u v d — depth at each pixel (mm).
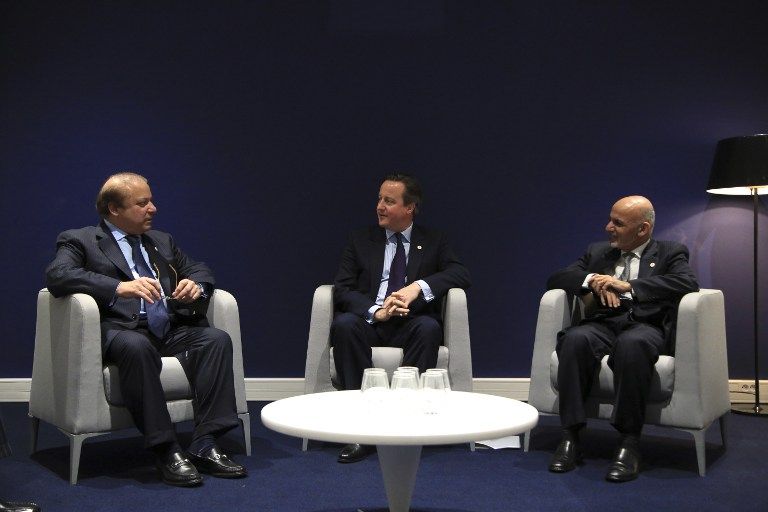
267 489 2889
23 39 4539
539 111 4582
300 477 3045
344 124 4582
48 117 4551
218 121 4574
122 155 4562
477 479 3023
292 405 2205
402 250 3826
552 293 3447
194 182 4570
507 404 2244
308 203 4586
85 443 3617
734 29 4566
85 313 2963
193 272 3477
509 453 3424
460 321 3533
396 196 3754
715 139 4570
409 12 4590
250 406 4441
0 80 4539
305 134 4582
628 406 3082
